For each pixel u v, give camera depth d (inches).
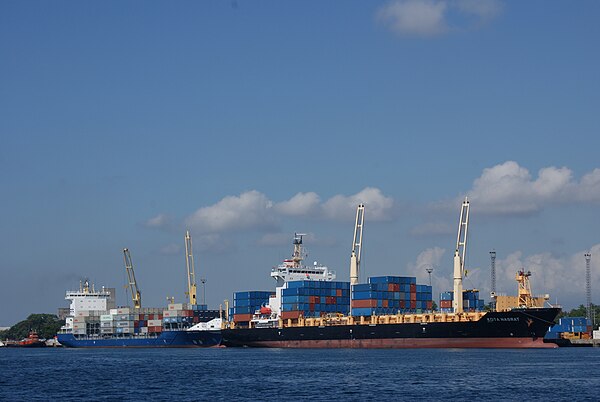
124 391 4124.0
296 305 7662.4
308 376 4709.6
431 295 7559.1
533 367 5182.1
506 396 3789.4
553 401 3622.0
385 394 3882.9
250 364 5708.7
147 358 6899.6
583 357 6190.9
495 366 5265.8
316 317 7691.9
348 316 7470.5
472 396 3796.8
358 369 5108.3
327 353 6855.3
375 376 4658.0
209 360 6323.8
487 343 6712.6
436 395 3836.1
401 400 3688.5
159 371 5290.4
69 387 4352.9
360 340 7249.0
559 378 4498.0
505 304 7224.4
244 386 4266.7
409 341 6953.7
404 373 4813.0
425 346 6899.6
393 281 7342.5
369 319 7253.9
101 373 5216.5
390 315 7121.1
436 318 6870.1
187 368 5487.2
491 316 6574.8
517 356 6220.5
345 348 7657.5
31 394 4052.7
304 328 7623.0
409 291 7436.0
